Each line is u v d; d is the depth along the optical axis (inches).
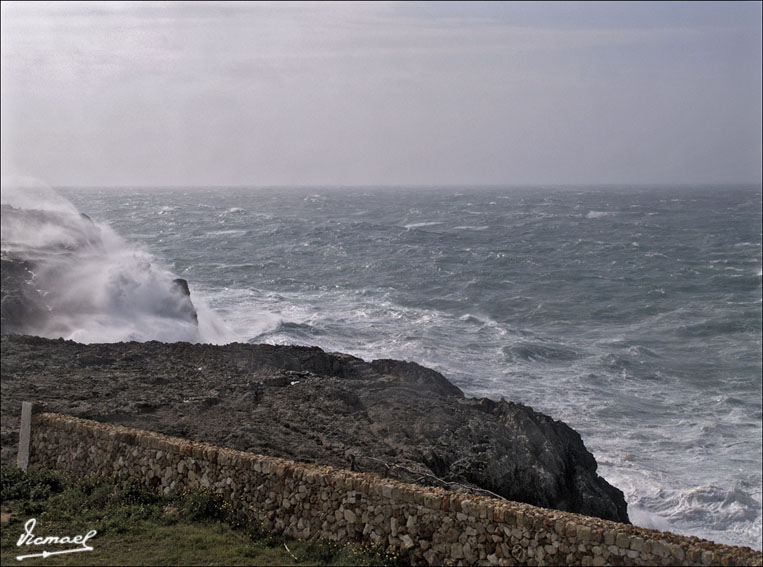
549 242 3762.3
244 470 392.8
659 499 842.8
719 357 1592.0
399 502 341.1
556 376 1354.6
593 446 1003.9
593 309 2111.2
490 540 315.3
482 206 7229.3
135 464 435.2
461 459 591.2
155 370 834.2
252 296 2011.6
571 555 296.4
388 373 885.8
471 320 1819.6
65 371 806.5
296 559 343.3
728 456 985.5
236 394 724.7
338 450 565.3
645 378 1396.4
